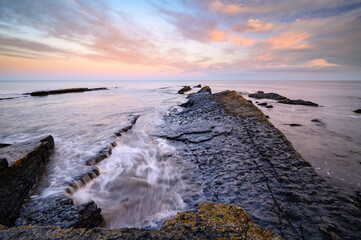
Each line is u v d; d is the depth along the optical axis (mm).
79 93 39594
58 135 9062
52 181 4914
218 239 1700
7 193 3619
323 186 3811
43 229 1891
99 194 4754
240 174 4574
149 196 4586
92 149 7117
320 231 2709
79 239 1746
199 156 6012
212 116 11250
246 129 7840
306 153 7969
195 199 4078
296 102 24109
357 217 2955
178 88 60969
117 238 1758
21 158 4477
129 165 6156
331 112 18484
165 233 1816
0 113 15336
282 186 3889
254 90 51750
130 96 32906
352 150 8289
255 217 3088
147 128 10664
